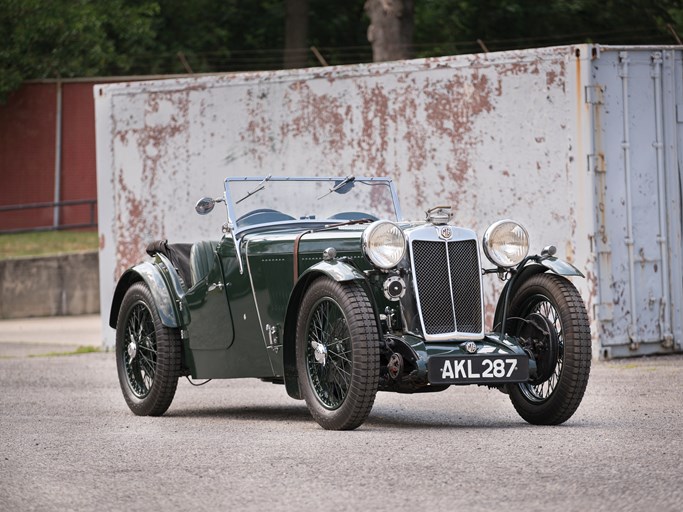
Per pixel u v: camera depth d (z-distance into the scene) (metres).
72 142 35.16
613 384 12.00
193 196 17.86
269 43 42.62
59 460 8.02
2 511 6.46
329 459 7.72
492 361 8.94
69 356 17.64
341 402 8.95
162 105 18.05
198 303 10.52
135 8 40.56
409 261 9.09
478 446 8.14
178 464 7.74
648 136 14.66
